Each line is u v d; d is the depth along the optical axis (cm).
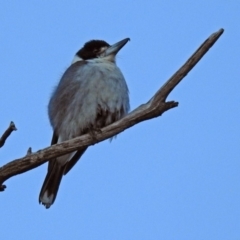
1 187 827
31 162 835
